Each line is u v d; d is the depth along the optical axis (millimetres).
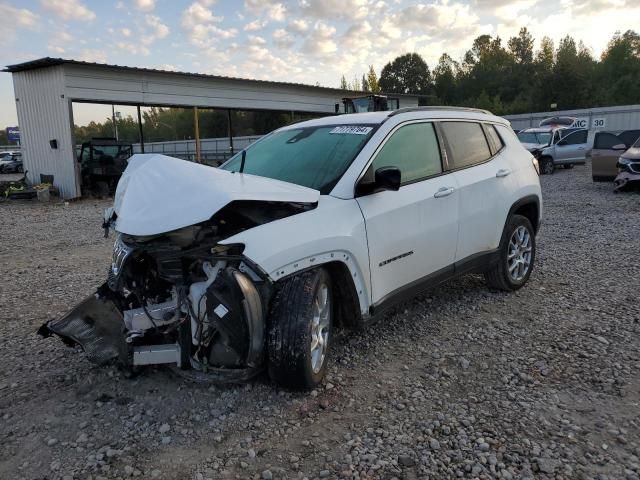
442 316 4855
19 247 9156
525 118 39000
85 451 2855
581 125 35406
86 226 11648
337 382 3598
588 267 6449
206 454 2820
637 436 2918
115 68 19172
